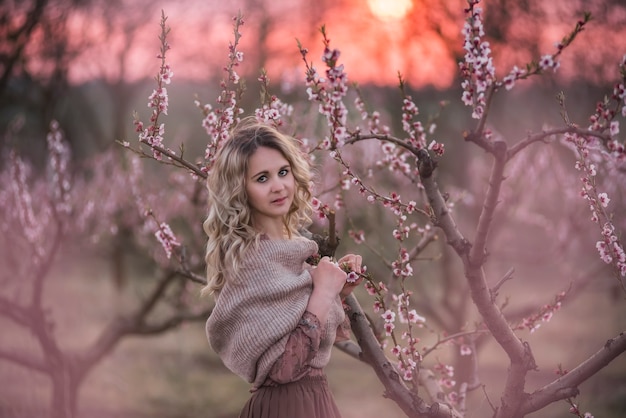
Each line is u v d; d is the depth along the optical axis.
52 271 13.22
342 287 2.35
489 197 2.24
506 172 8.30
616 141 2.17
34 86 8.23
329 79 2.39
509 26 6.87
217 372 12.66
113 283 13.07
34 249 6.85
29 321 7.03
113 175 8.79
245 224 2.37
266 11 11.09
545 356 11.03
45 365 7.14
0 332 8.57
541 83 6.76
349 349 3.33
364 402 11.05
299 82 6.92
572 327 11.44
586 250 8.88
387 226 7.94
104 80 11.73
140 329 7.40
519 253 9.02
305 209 2.60
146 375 11.59
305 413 2.27
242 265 2.30
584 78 6.75
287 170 2.43
